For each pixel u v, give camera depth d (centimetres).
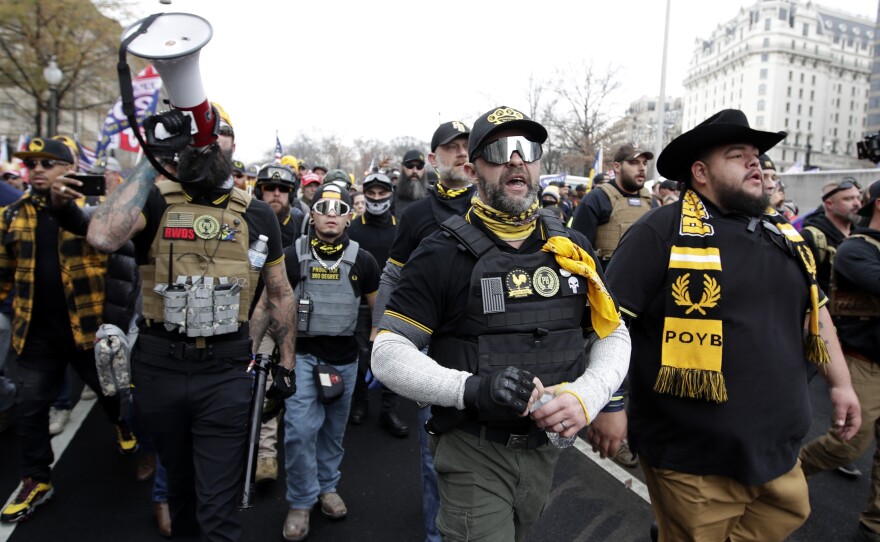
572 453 407
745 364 203
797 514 219
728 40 11119
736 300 204
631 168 461
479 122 179
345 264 326
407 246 293
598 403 165
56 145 322
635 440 230
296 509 305
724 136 207
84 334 329
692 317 204
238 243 238
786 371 207
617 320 183
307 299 317
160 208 230
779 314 209
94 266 337
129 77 185
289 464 304
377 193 469
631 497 348
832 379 237
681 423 209
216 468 227
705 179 218
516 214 177
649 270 213
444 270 174
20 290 318
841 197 397
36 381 322
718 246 208
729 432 202
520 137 175
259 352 285
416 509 336
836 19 10838
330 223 322
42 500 325
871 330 301
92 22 2097
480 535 175
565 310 177
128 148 676
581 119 2997
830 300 324
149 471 359
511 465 178
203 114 205
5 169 700
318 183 768
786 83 10094
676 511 216
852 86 10769
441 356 179
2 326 396
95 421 451
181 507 247
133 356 236
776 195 464
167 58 183
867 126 8006
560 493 352
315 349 319
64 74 2133
